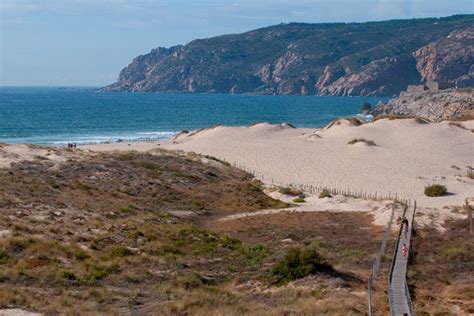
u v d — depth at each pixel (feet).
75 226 129.08
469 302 86.48
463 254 119.24
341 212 187.52
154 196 192.65
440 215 176.45
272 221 169.17
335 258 116.67
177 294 86.53
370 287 84.28
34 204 146.61
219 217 177.88
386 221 163.73
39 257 99.45
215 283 97.66
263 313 74.64
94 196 175.63
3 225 118.62
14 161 205.26
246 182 236.84
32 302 74.84
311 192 232.73
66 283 87.97
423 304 84.28
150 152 274.77
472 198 215.72
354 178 261.65
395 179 259.39
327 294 87.97
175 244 123.65
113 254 108.27
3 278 85.92
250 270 106.63
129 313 75.77
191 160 266.16
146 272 98.78
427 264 113.60
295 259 100.22
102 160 230.27
